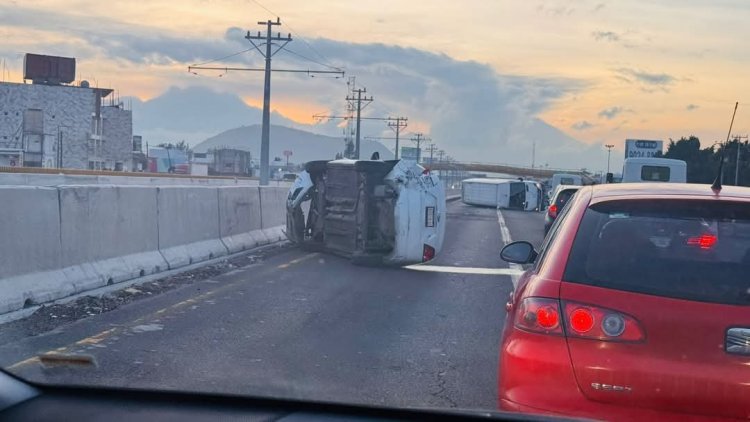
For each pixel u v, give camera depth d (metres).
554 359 4.16
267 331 9.02
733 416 3.85
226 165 104.25
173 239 13.98
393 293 12.13
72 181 35.28
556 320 4.24
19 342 8.00
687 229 4.51
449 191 94.00
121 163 80.44
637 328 4.05
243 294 11.56
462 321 9.95
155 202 13.31
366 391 6.61
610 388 4.02
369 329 9.30
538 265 4.84
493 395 6.58
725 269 4.21
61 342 8.06
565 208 5.46
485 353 8.16
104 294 10.80
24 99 70.62
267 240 18.77
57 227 10.35
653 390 3.95
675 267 4.26
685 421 3.91
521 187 59.25
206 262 14.91
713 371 3.89
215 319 9.60
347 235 15.94
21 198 9.63
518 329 4.41
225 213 16.53
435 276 14.39
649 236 4.48
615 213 4.66
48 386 5.15
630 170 29.03
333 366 7.46
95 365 7.14
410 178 15.15
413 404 6.23
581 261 4.42
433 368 7.49
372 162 15.30
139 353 7.70
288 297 11.45
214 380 6.71
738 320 3.94
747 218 4.52
